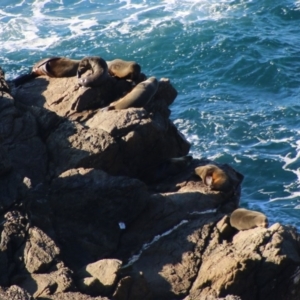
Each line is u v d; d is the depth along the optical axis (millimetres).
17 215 53656
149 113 68875
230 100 136375
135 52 155750
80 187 57969
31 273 50500
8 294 46438
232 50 153250
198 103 134875
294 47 155000
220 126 125250
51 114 63969
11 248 51656
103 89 68875
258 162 114688
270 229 55281
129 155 64312
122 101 67188
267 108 131750
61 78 71625
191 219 59125
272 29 163375
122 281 50656
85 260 55094
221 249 55375
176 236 57344
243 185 110438
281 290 53156
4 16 172000
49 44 160000
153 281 53625
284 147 118625
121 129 63906
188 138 122625
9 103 63250
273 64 146875
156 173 66250
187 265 54844
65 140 62625
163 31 161375
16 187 55469
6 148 60812
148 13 169875
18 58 155125
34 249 51594
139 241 57156
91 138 62656
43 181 60094
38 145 62000
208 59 151500
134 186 58500
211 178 64000
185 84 143750
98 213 57594
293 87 140875
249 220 57281
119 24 165500
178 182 65562
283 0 173125
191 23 164625
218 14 168750
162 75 148250
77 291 49281
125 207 58031
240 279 52656
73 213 57344
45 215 55094
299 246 55031
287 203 105688
